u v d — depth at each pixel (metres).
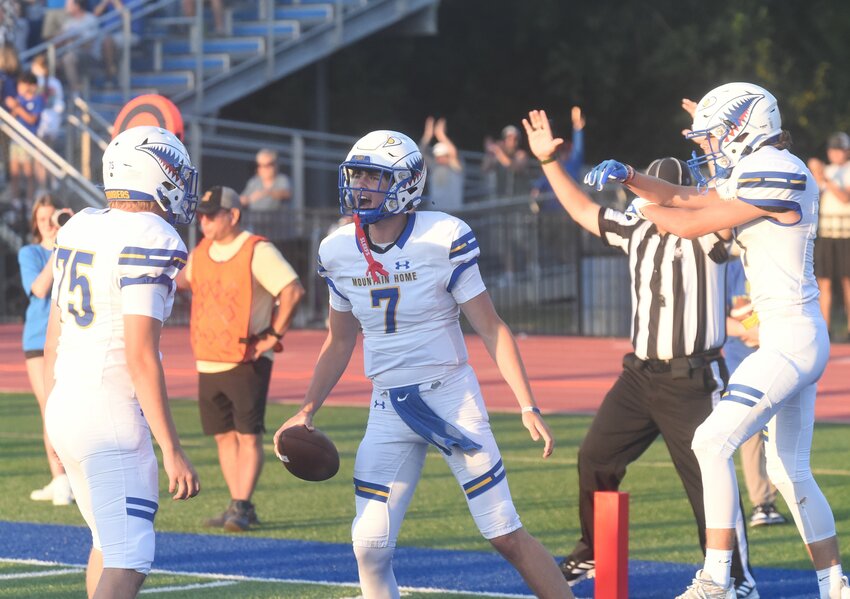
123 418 10.78
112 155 11.07
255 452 17.94
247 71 51.91
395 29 58.97
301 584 15.01
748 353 17.69
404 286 11.61
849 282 40.50
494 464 11.73
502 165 51.16
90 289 10.78
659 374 14.24
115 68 47.31
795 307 13.08
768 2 70.69
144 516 10.80
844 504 19.11
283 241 45.94
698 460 13.25
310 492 20.59
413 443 11.86
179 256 10.77
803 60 71.19
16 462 23.02
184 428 26.56
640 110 70.81
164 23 49.91
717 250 14.06
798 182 12.91
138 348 10.55
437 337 11.70
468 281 11.68
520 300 48.34
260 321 17.84
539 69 71.88
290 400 30.25
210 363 17.91
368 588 12.06
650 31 69.50
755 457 18.00
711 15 69.88
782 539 17.30
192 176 11.34
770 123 13.28
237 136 51.81
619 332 44.62
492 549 16.73
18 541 17.22
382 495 11.85
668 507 19.22
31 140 41.62
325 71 62.38
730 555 13.10
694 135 13.59
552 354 39.41
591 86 70.69
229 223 17.80
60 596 14.48
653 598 14.43
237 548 16.89
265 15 52.53
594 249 45.09
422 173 11.65
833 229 40.22
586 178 13.71
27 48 49.47
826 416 27.55
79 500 11.15
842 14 70.25
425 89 72.31
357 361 37.50
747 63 68.81
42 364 19.25
